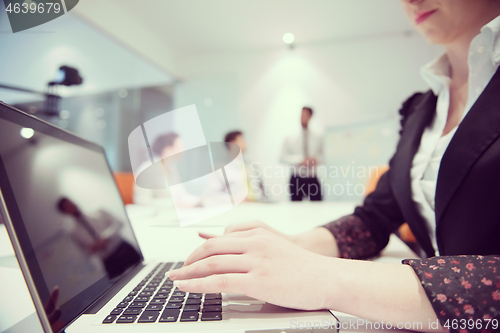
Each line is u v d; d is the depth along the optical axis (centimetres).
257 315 28
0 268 48
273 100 418
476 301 23
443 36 47
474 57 42
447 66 54
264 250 30
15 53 227
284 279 27
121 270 43
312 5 318
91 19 256
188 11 322
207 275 30
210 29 362
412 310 24
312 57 407
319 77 405
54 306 26
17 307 35
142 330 25
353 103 389
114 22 291
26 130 33
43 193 31
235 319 27
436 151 49
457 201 38
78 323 27
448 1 43
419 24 48
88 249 36
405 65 376
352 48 393
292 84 410
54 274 27
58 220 32
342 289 26
